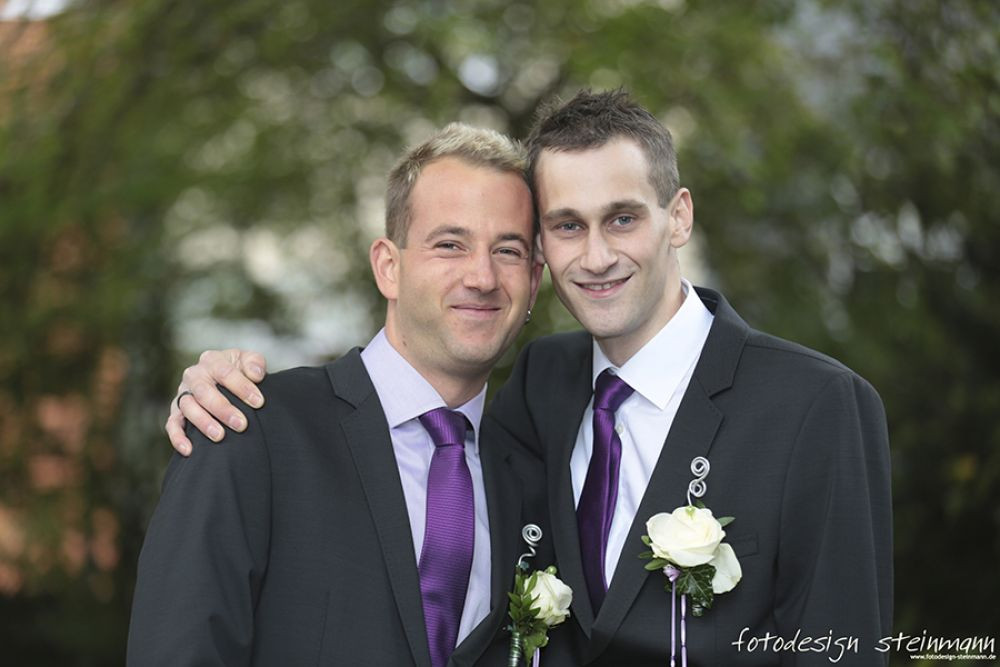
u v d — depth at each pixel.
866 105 6.98
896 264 7.36
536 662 2.94
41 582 7.69
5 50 7.38
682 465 2.95
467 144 3.04
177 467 2.88
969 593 6.46
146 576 2.73
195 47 7.28
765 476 2.89
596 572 2.99
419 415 3.02
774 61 7.20
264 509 2.82
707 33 6.93
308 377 3.07
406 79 7.37
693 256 7.57
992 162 6.94
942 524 6.63
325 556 2.83
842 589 2.78
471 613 2.92
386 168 7.72
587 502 3.06
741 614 2.85
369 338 7.88
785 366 3.00
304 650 2.77
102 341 7.71
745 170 6.83
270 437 2.89
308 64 7.38
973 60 6.73
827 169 7.14
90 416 7.80
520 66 7.24
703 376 3.03
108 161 7.30
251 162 7.42
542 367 3.43
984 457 6.56
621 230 2.95
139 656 2.65
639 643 2.87
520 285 3.03
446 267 2.96
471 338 2.96
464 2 7.06
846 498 2.83
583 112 2.98
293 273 7.98
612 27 6.89
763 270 7.34
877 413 2.97
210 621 2.65
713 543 2.75
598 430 3.10
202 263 7.91
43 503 7.66
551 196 2.97
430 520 2.92
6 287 7.48
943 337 7.11
